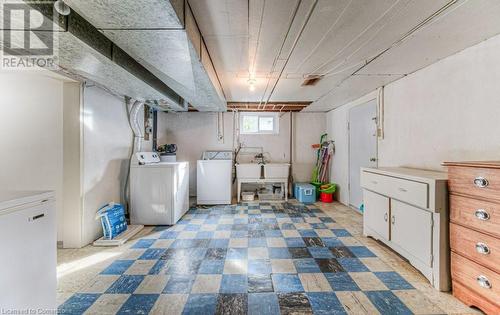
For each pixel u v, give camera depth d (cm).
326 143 537
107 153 317
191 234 309
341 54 229
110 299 174
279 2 149
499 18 164
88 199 278
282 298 176
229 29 184
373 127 366
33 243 125
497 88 188
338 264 227
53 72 232
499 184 143
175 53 185
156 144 470
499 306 144
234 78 309
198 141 552
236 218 380
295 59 243
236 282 197
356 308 164
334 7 154
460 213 170
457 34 188
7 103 256
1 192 131
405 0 146
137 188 347
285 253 251
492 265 148
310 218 377
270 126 569
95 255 247
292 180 559
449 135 233
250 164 507
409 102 288
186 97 347
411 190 209
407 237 219
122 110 355
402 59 241
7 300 111
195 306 167
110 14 133
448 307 164
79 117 263
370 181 281
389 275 207
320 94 390
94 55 182
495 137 190
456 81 224
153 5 124
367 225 292
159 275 208
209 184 476
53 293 138
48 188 266
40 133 263
